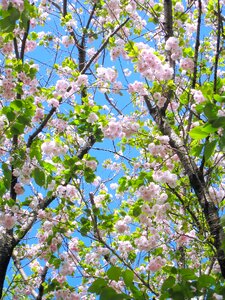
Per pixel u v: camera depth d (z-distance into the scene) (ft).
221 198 18.71
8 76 17.88
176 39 18.35
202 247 19.67
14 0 12.86
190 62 18.35
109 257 19.86
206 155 9.69
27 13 13.16
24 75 18.25
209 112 9.96
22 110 14.58
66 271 18.24
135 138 19.89
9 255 18.25
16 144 17.31
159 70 17.61
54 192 18.25
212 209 16.35
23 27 13.35
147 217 17.85
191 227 19.56
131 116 19.58
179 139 18.47
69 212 18.67
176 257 19.93
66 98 19.77
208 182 17.74
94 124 18.19
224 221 9.12
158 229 21.15
